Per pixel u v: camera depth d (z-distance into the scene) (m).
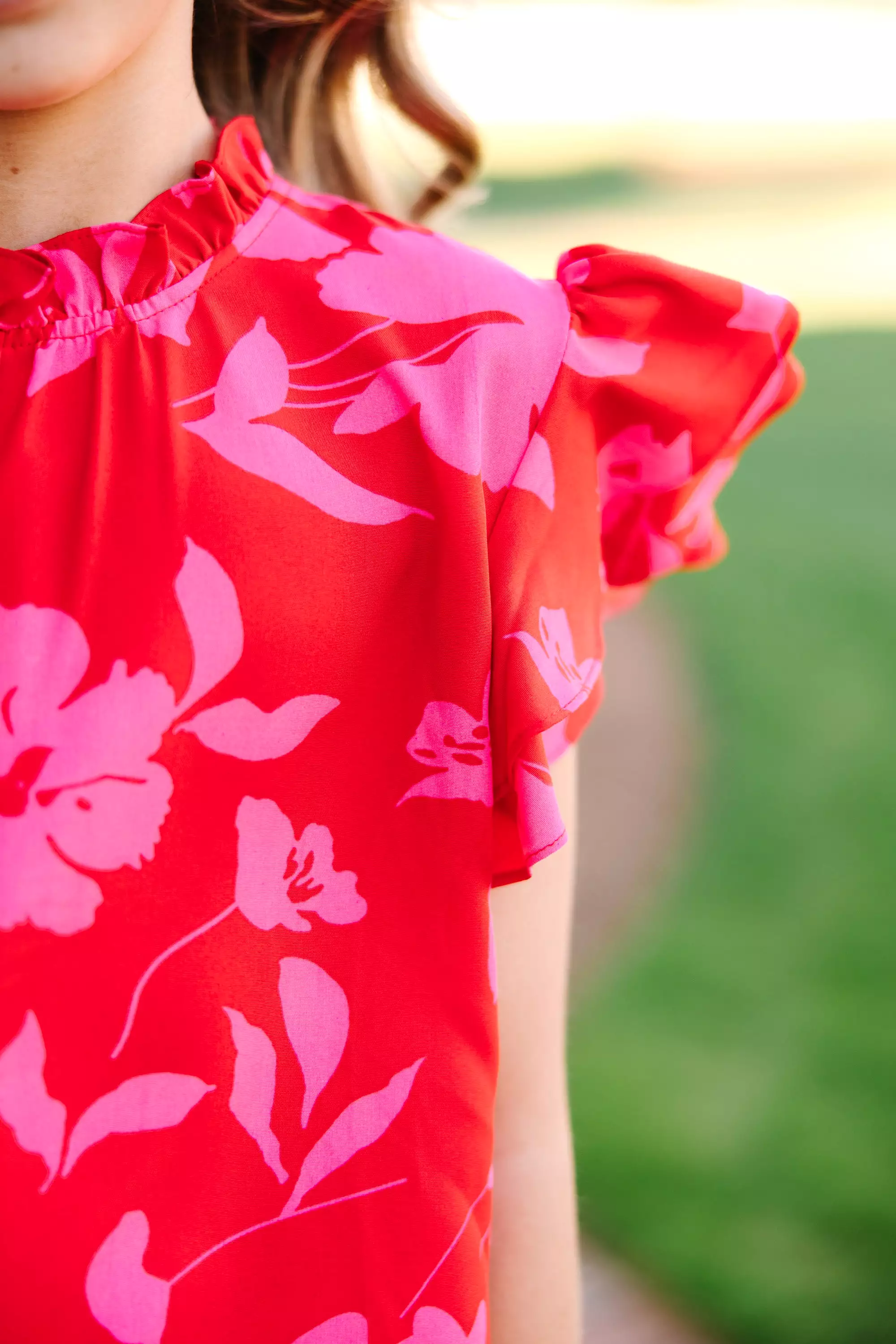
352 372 0.81
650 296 0.88
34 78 0.74
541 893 0.86
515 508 0.81
